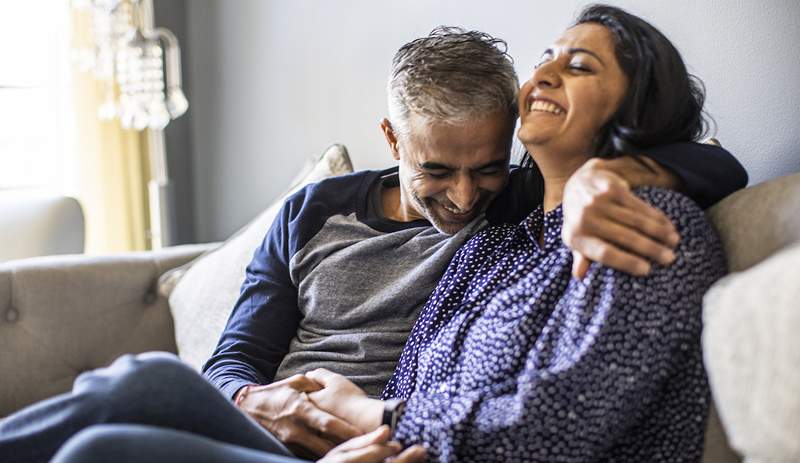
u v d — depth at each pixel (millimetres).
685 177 1146
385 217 1544
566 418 1018
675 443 1039
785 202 1094
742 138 1564
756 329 875
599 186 1056
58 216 2350
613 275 1042
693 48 1625
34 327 1896
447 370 1235
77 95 2865
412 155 1357
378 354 1454
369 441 1121
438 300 1336
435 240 1477
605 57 1197
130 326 2004
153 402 1065
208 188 3102
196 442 988
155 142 2754
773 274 896
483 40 1363
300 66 2639
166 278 2018
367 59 2404
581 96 1191
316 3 2543
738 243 1113
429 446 1108
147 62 2537
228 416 1118
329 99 2553
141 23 2887
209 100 3027
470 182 1351
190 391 1088
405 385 1326
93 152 2912
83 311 1947
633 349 1014
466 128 1294
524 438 1030
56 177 2939
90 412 1058
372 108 2414
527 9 1944
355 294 1493
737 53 1556
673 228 1042
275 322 1547
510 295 1191
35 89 2877
